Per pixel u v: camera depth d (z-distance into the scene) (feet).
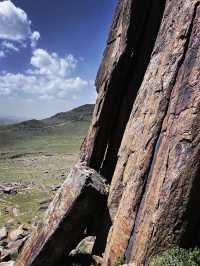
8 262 131.54
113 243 100.89
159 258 82.23
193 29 87.76
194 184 82.89
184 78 87.20
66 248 112.37
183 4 92.68
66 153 577.43
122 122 121.70
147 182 94.63
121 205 101.76
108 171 124.77
